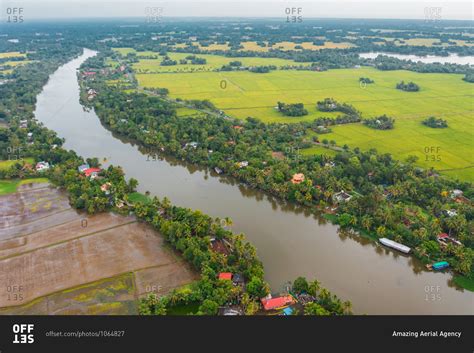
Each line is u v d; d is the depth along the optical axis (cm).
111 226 15975
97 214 16912
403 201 17338
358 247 14950
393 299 12106
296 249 14700
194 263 13262
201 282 12094
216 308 11119
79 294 12219
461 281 12875
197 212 15388
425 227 14950
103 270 13338
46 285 12662
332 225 16362
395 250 14475
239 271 12900
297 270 13450
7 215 16800
